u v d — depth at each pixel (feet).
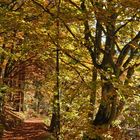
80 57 43.93
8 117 93.25
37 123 110.52
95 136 34.09
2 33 40.75
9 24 35.60
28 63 77.71
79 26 45.34
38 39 37.68
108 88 36.83
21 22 35.83
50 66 58.95
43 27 37.04
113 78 34.58
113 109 41.52
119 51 46.03
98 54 47.29
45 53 43.73
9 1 43.37
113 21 37.27
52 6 41.39
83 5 38.04
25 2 42.24
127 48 43.70
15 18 35.53
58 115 36.76
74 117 37.52
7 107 110.73
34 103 150.00
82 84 35.09
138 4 33.58
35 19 38.32
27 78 87.81
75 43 40.04
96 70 38.81
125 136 35.99
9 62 76.54
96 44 43.04
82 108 37.01
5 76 79.92
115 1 34.55
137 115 33.65
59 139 35.09
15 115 107.04
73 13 35.63
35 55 52.26
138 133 38.40
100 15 35.27
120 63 43.52
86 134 34.09
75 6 39.47
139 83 40.57
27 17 39.58
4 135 74.08
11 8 44.32
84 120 36.76
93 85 34.47
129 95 33.27
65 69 45.39
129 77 45.11
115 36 44.62
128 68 45.39
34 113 141.49
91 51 42.27
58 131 35.47
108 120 41.65
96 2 36.17
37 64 74.43
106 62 42.19
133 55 45.27
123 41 49.06
